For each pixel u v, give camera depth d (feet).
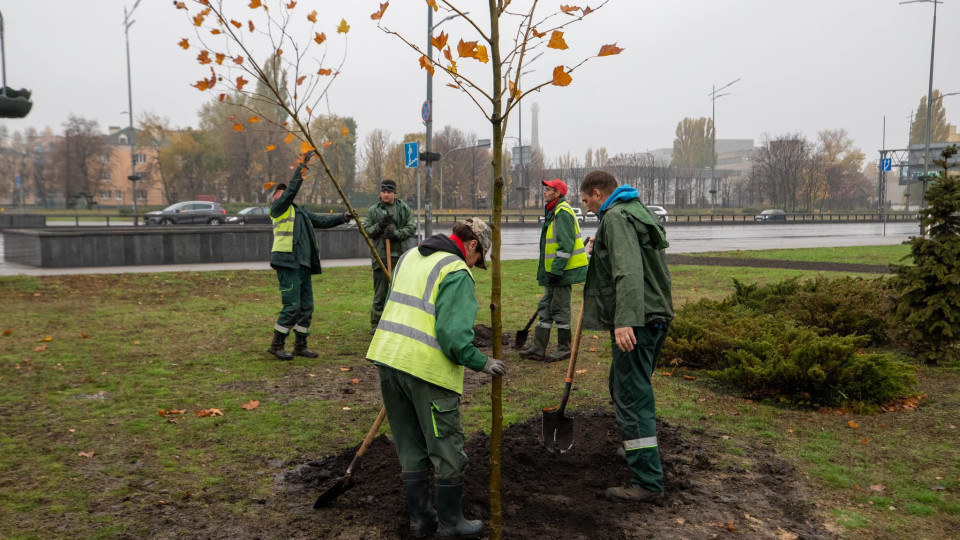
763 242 94.79
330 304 34.76
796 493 12.37
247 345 24.44
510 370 21.59
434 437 10.12
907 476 13.08
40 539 10.14
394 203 26.45
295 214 22.27
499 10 8.64
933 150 199.11
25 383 18.49
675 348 21.56
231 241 55.11
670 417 16.75
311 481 12.59
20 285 36.09
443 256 10.38
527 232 121.08
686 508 11.66
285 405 17.38
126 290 36.70
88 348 23.00
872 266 54.75
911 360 22.54
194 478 12.64
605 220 11.93
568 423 13.51
